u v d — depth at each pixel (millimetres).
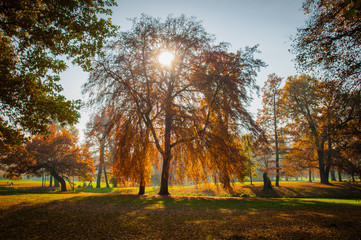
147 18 17781
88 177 32219
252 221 9555
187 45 17703
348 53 11617
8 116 11750
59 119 11047
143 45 17281
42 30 10414
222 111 16734
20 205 12117
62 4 9859
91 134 17766
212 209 12492
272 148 32375
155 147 19516
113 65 17031
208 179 17922
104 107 17219
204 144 16250
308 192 27109
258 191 28125
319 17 11820
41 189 36000
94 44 11406
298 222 9305
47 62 11344
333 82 12453
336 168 19656
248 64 16125
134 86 17031
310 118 30828
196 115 16766
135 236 7645
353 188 28297
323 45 11758
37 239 7051
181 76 18766
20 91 10750
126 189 32812
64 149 30797
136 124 16719
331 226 8648
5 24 9859
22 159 27125
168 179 19125
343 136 14133
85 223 9023
